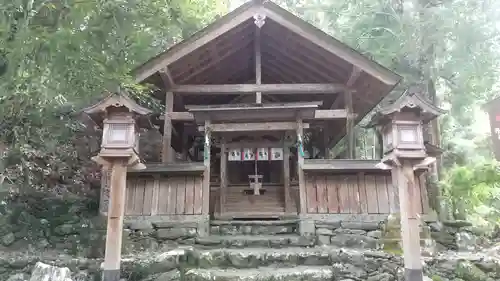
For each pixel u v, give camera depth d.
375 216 8.95
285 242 8.39
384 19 14.49
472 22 12.94
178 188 9.09
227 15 9.95
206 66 11.41
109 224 5.45
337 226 8.85
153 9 8.16
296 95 13.55
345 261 6.95
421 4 13.73
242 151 10.83
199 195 9.04
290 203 10.78
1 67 6.42
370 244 8.28
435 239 8.77
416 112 5.74
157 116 11.40
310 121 13.38
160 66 9.85
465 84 14.64
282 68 12.82
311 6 18.22
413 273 5.29
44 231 8.21
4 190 8.60
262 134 10.91
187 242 8.52
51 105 8.61
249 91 11.10
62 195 9.70
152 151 13.27
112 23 7.44
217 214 10.60
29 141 9.48
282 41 11.42
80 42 6.76
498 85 16.17
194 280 6.33
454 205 10.78
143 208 8.94
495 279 6.82
